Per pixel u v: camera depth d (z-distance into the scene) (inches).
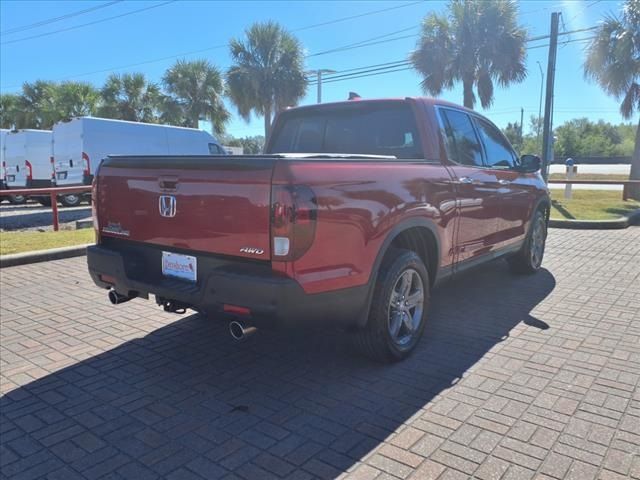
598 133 3412.9
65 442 111.8
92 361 155.2
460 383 138.3
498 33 799.7
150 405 128.1
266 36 922.1
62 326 185.8
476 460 103.8
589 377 141.2
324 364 151.9
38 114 1250.6
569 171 685.9
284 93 941.2
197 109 1078.4
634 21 706.8
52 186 649.6
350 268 126.6
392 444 109.9
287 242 113.3
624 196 639.1
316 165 119.7
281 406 127.0
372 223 131.7
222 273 119.6
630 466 101.3
